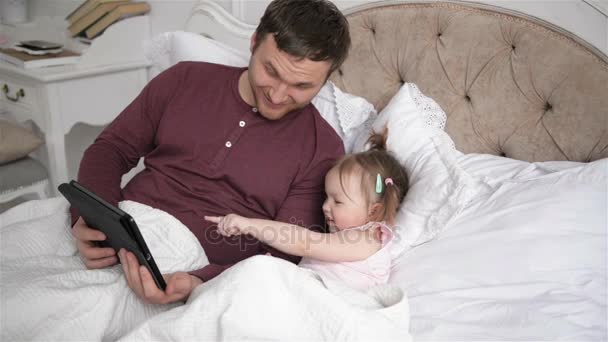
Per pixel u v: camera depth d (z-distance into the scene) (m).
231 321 0.79
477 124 1.35
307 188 1.19
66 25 2.25
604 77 1.17
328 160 1.21
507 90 1.30
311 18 0.98
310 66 1.00
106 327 0.87
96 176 1.10
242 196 1.18
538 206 1.04
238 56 1.62
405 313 0.87
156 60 1.79
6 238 1.00
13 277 0.90
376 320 0.81
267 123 1.18
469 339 0.84
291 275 0.87
